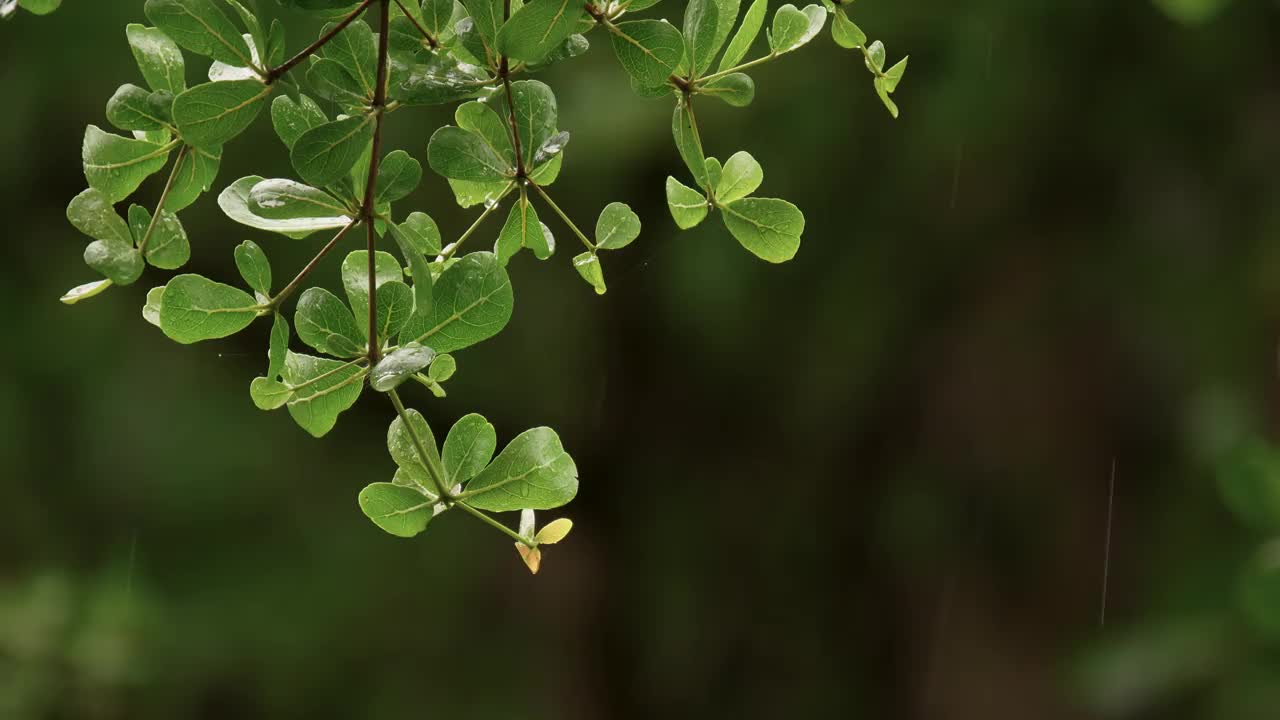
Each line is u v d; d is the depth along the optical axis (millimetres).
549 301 3732
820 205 3432
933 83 3188
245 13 1054
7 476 3822
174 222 1068
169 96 1063
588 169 3197
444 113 3064
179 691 3844
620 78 3139
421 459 1064
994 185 3336
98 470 3883
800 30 1089
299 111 1064
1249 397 3104
